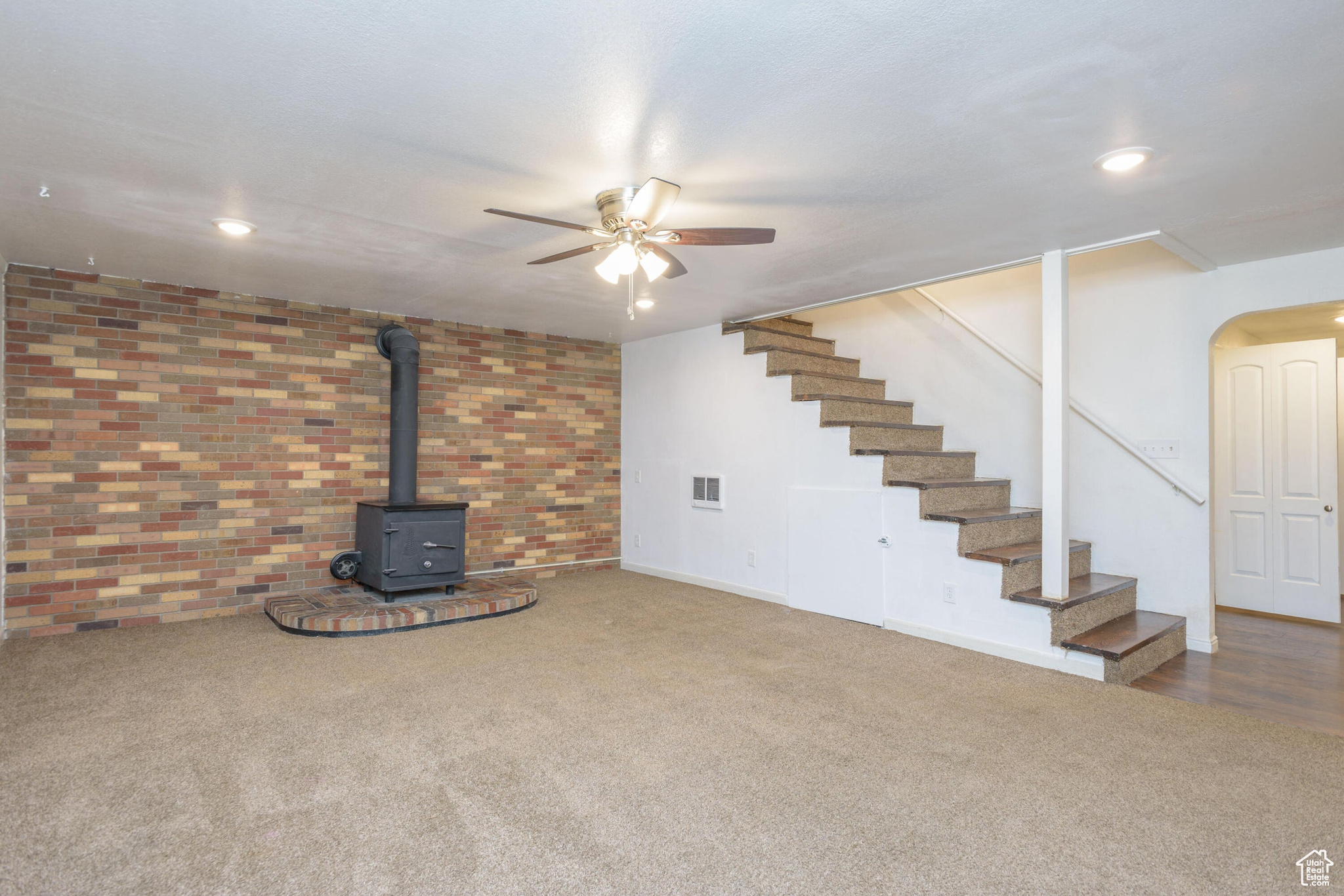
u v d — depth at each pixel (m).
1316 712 3.03
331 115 2.25
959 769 2.49
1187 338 4.05
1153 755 2.61
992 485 4.67
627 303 4.98
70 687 3.26
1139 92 2.08
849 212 3.10
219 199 2.98
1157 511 4.16
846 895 1.80
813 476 4.91
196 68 1.97
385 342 5.16
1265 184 2.77
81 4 1.67
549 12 1.71
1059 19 1.73
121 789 2.31
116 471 4.30
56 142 2.44
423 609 4.41
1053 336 3.67
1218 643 4.13
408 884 1.82
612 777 2.43
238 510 4.70
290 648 3.92
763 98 2.13
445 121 2.29
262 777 2.40
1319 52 1.87
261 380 4.79
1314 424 4.77
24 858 1.92
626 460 6.61
